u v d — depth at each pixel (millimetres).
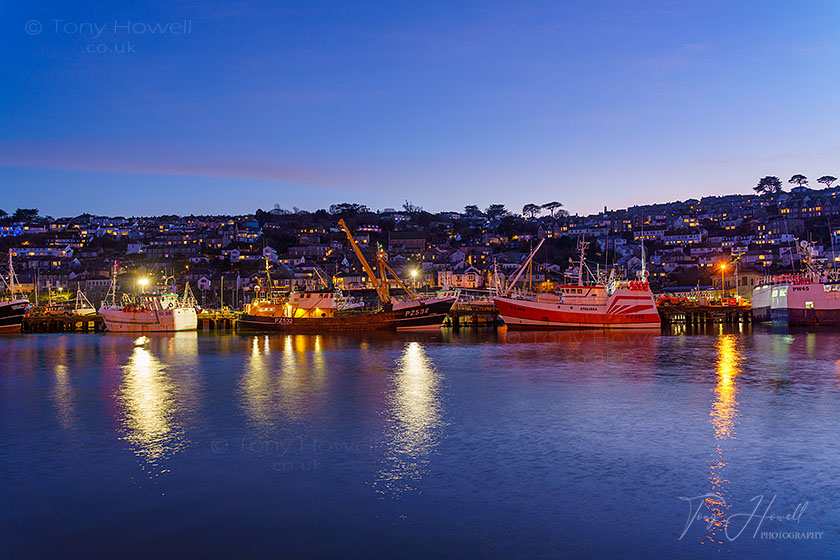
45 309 159625
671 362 56844
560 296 104250
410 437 29547
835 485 22344
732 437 28906
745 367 52781
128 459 26281
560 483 22797
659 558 17203
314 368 55500
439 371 52375
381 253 116375
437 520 19688
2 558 17469
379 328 106938
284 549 17906
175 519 19953
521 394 40688
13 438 30016
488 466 24875
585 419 32969
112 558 17484
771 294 114000
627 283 110625
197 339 94438
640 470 24156
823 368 51719
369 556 17469
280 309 114375
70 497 21844
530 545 17953
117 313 115938
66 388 45219
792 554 17391
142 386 45812
